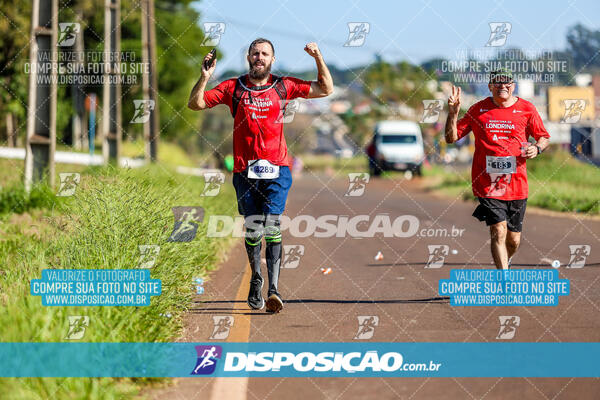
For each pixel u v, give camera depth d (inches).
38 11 1001.5
